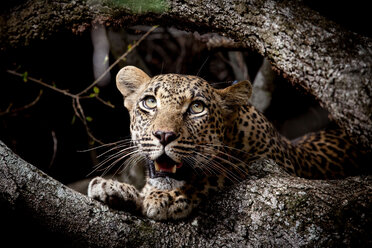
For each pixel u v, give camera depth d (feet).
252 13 20.25
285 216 18.04
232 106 24.61
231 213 19.17
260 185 19.39
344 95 17.78
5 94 37.65
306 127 42.06
